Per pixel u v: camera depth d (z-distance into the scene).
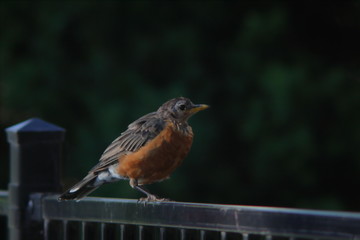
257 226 3.88
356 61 15.82
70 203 4.95
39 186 5.25
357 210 14.91
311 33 15.79
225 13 15.20
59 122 14.52
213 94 14.88
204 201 14.61
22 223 5.21
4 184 16.02
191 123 14.43
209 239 4.21
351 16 15.76
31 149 5.25
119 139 6.23
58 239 5.16
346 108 14.18
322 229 3.59
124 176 6.21
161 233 4.43
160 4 15.05
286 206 14.80
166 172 6.25
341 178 14.72
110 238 4.79
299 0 15.52
